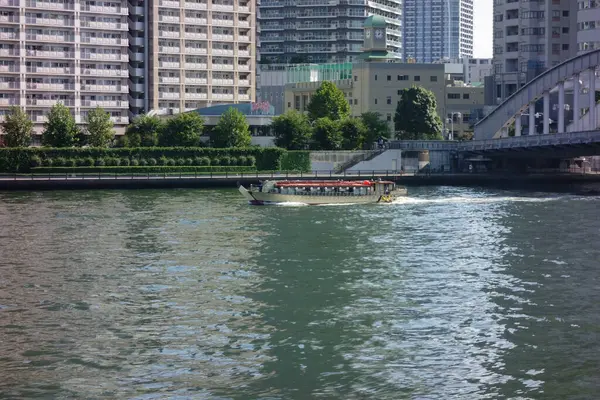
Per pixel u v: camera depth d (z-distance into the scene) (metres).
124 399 52.41
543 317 66.50
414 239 99.62
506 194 154.12
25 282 77.94
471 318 66.25
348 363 57.47
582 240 98.25
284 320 66.06
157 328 64.31
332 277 79.56
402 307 69.25
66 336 62.62
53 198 145.62
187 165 187.62
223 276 80.06
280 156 192.38
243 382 54.66
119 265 85.19
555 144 159.12
